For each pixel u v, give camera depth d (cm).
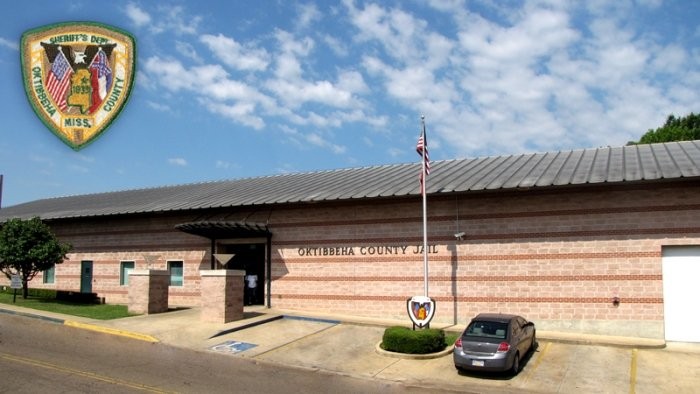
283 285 2559
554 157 2583
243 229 2530
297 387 1403
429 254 2292
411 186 2383
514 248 2158
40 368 1446
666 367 1644
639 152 2412
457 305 2227
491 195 2214
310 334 2052
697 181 1927
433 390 1431
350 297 2422
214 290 2177
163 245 2928
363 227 2433
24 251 2697
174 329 2053
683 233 1938
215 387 1346
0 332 1917
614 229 2027
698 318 1917
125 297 2995
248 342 1912
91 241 3156
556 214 2109
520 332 1661
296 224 2569
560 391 1434
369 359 1742
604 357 1742
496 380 1527
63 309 2503
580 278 2056
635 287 1984
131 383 1339
